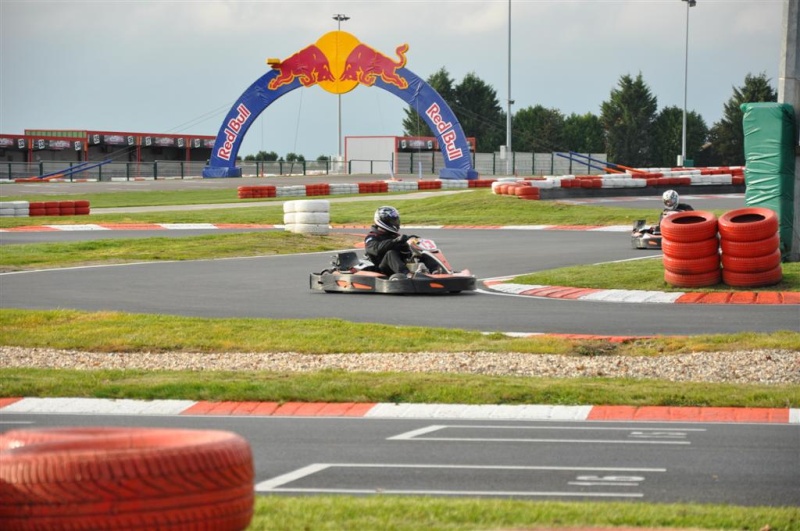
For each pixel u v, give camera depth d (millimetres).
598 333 16875
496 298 21484
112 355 15664
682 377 13523
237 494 5617
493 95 143375
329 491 8609
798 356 14391
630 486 8703
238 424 11469
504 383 12898
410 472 9250
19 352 15828
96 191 69562
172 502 5383
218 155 85188
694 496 8383
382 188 66125
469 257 30078
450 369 14203
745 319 18016
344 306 20359
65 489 5270
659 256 27359
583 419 11523
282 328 17047
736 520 7277
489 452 10000
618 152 133750
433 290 21984
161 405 12477
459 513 7422
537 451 10039
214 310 19938
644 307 19844
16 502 5301
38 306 20578
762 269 21219
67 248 32094
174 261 29969
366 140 102062
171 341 16188
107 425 11422
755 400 12031
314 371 14109
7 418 11945
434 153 102562
